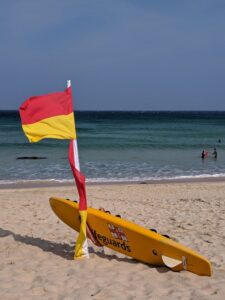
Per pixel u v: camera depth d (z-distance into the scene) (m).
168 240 6.27
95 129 67.25
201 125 84.62
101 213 6.89
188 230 8.99
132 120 110.19
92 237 7.04
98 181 18.75
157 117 140.00
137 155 30.12
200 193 15.52
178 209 11.73
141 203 12.95
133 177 20.12
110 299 5.14
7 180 18.59
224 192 15.84
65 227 9.12
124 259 6.84
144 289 5.46
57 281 5.72
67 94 6.59
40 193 15.07
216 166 24.75
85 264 6.44
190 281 5.76
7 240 7.86
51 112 6.52
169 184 17.73
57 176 19.92
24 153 30.31
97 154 30.62
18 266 6.35
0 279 5.80
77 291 5.38
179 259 6.12
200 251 7.37
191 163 25.94
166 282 5.71
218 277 5.95
